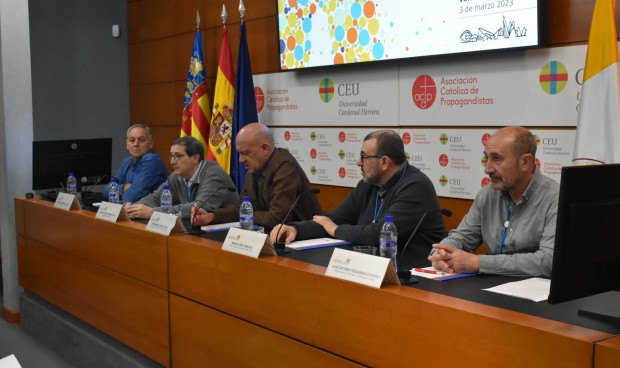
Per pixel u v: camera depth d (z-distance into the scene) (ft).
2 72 15.44
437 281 6.75
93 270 11.63
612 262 5.34
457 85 12.64
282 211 10.84
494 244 7.96
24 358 12.80
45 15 21.39
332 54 14.93
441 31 12.55
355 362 6.72
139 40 22.29
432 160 13.26
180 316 9.38
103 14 22.44
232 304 8.36
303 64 15.72
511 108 11.80
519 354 5.18
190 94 18.60
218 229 10.30
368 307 6.50
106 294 11.26
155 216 9.98
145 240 10.04
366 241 8.87
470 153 12.53
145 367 10.06
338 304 6.84
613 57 9.80
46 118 21.57
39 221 13.69
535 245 7.57
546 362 5.00
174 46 20.63
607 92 9.83
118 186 15.05
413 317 6.05
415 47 13.07
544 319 5.31
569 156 11.05
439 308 5.80
